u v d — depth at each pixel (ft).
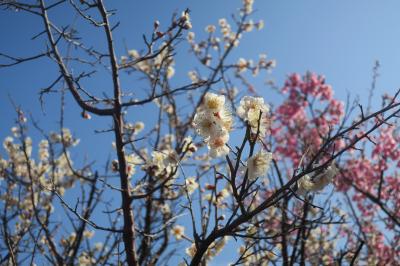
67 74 2.06
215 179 1.38
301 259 2.15
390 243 2.96
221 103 1.29
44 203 2.82
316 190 1.32
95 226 1.66
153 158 2.02
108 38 2.04
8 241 1.87
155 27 2.05
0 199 2.61
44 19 2.06
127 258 1.77
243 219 1.26
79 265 2.35
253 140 1.21
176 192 2.38
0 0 2.01
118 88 2.06
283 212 2.13
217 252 1.81
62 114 2.50
